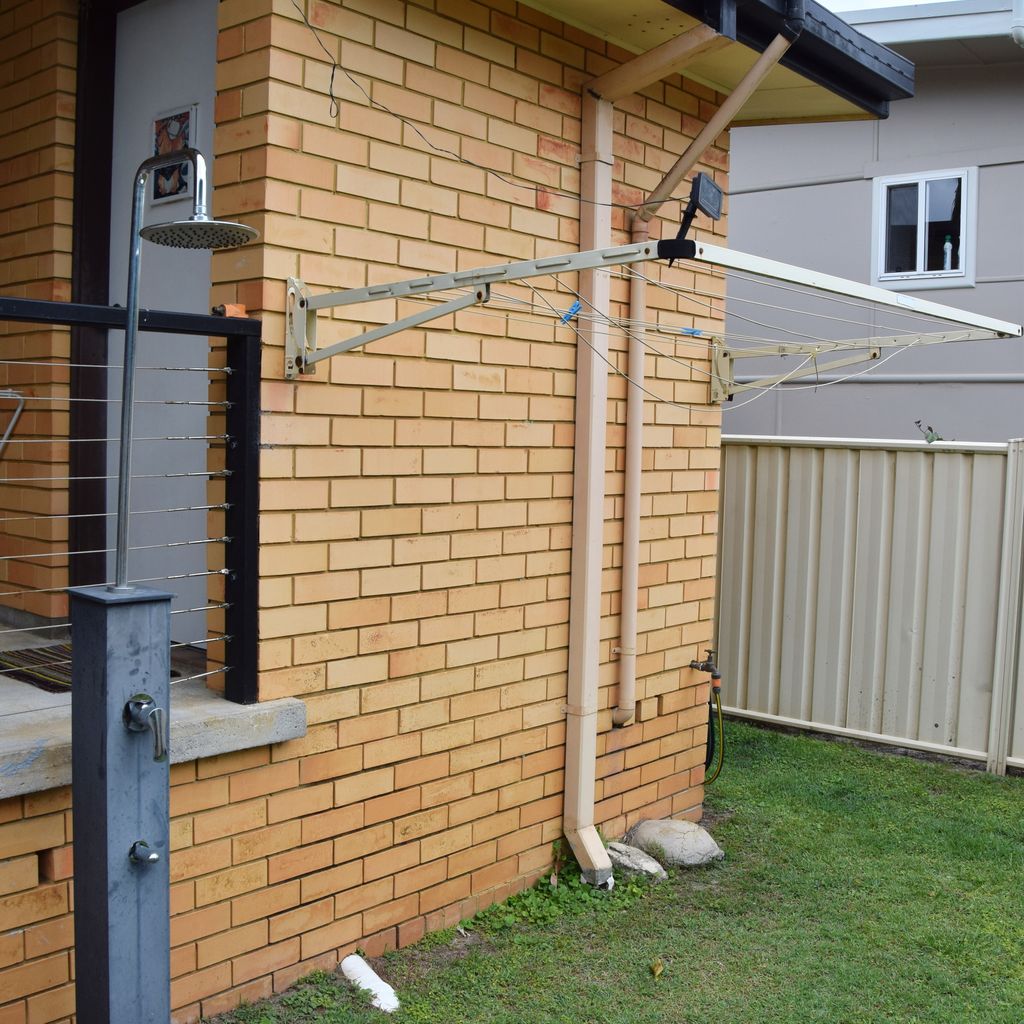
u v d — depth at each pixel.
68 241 4.32
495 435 4.22
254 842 3.50
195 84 4.04
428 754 4.05
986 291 9.41
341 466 3.66
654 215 4.86
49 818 3.03
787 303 10.39
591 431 4.53
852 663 7.02
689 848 4.92
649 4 4.20
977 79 9.40
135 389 4.32
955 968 4.05
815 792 5.99
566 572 4.61
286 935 3.62
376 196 3.70
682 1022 3.61
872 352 4.91
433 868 4.12
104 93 4.38
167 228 2.54
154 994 2.72
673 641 5.27
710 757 5.76
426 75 3.85
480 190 4.08
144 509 4.30
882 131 9.84
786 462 7.26
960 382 9.48
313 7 3.47
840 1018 3.67
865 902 4.59
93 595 2.60
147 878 2.69
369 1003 3.59
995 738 6.47
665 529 5.14
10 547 4.55
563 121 4.41
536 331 4.37
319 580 3.62
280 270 3.43
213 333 3.26
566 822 4.68
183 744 3.20
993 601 6.52
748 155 10.57
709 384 5.35
